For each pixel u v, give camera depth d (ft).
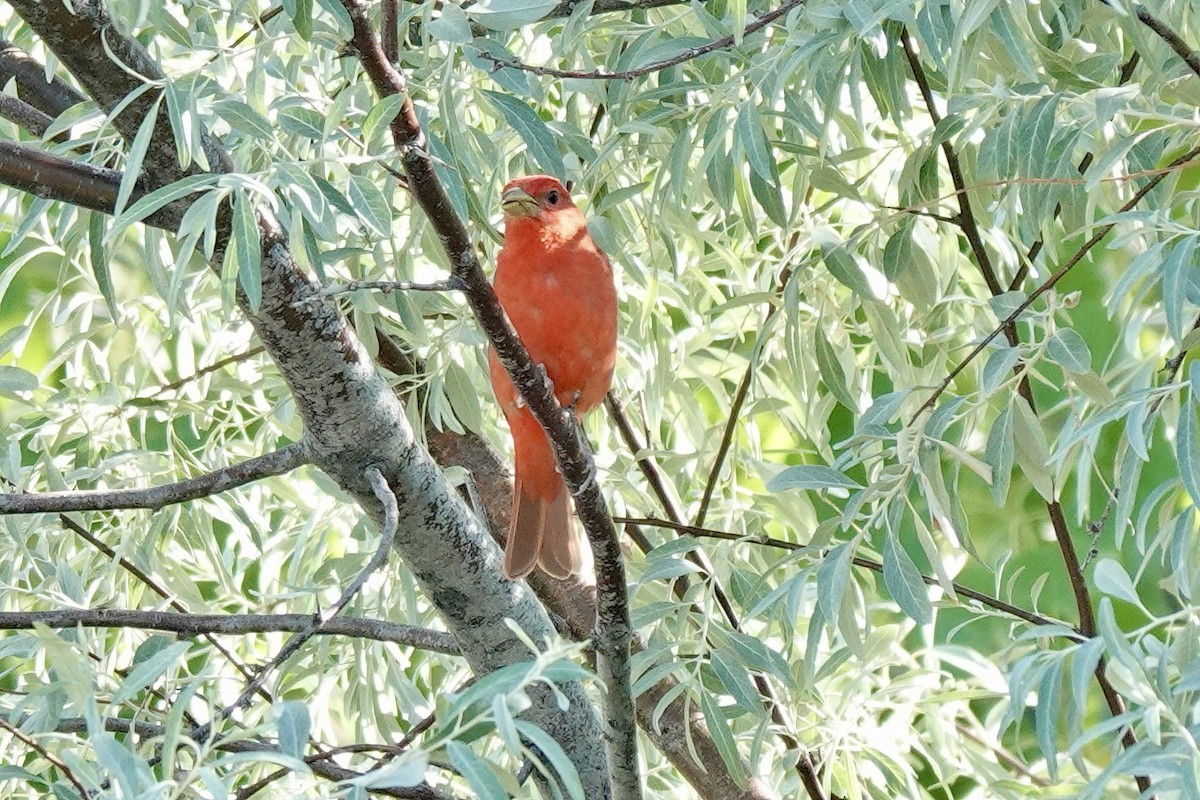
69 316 30.53
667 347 29.76
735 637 23.07
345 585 27.73
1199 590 21.11
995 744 30.60
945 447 21.31
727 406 31.89
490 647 23.52
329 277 25.90
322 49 25.57
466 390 27.12
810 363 27.86
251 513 30.76
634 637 26.63
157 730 22.31
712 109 23.15
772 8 24.56
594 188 26.58
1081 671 16.29
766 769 29.01
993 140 22.49
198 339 33.14
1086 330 41.55
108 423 30.09
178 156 18.88
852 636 22.06
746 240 30.76
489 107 25.90
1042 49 23.06
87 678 15.20
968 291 31.89
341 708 32.19
